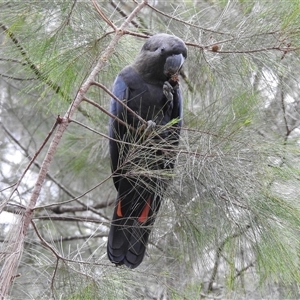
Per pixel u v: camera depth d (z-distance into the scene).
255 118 6.94
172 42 6.82
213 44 6.92
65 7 6.48
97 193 10.93
